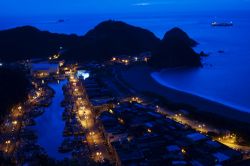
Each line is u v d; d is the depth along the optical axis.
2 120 161.25
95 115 166.50
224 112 167.88
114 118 153.88
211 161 108.69
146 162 108.25
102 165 110.12
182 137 127.81
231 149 118.38
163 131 134.75
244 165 109.56
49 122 162.50
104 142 135.12
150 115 153.25
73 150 127.81
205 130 141.12
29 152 126.69
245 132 138.12
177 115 160.00
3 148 131.00
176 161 108.06
